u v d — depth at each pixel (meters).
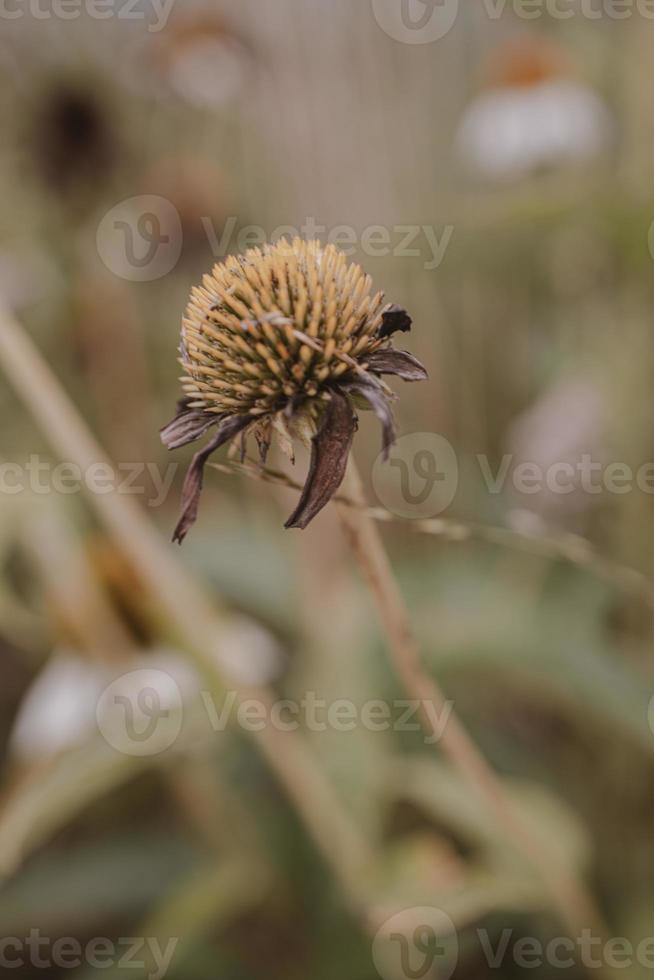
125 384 1.16
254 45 1.08
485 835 0.69
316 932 0.80
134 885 0.84
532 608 0.82
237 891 0.79
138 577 0.71
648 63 0.87
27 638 0.77
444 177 1.09
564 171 1.04
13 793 0.69
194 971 0.82
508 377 1.12
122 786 1.00
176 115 1.26
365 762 0.73
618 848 0.88
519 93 1.06
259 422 0.54
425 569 0.93
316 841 0.70
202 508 1.09
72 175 1.13
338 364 0.54
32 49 1.26
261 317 0.54
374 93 1.06
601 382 0.97
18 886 0.86
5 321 0.66
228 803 0.83
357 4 1.06
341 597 0.88
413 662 0.58
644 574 0.91
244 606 1.04
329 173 1.05
